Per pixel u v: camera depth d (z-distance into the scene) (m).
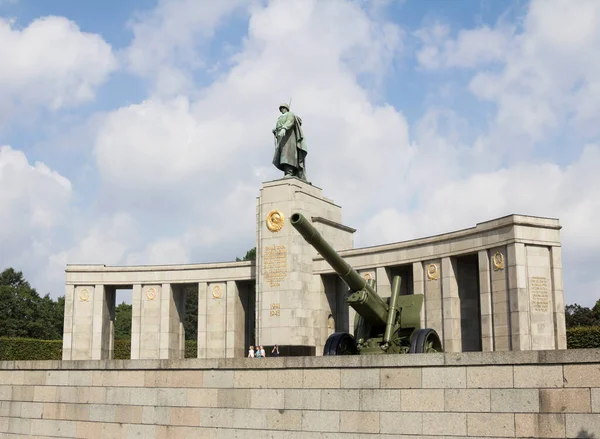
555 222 32.25
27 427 21.61
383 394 16.05
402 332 23.06
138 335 46.66
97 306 47.62
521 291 30.92
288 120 40.97
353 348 23.05
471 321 35.53
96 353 47.03
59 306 97.94
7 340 54.12
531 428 14.09
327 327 40.28
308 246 40.25
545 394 14.02
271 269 39.62
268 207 40.47
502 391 14.54
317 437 16.77
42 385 21.59
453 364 15.20
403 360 15.87
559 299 31.75
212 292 45.50
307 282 39.66
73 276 48.19
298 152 41.88
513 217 31.42
